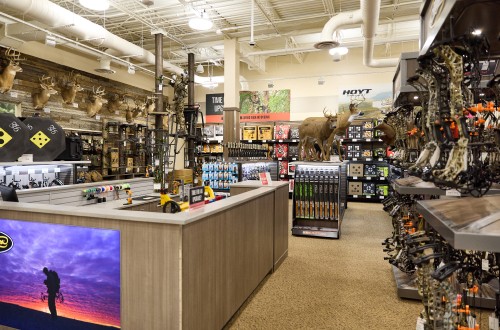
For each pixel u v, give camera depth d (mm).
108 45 7672
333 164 5859
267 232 3959
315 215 6078
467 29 1635
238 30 9297
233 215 2977
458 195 2457
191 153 7750
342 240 5762
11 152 4586
